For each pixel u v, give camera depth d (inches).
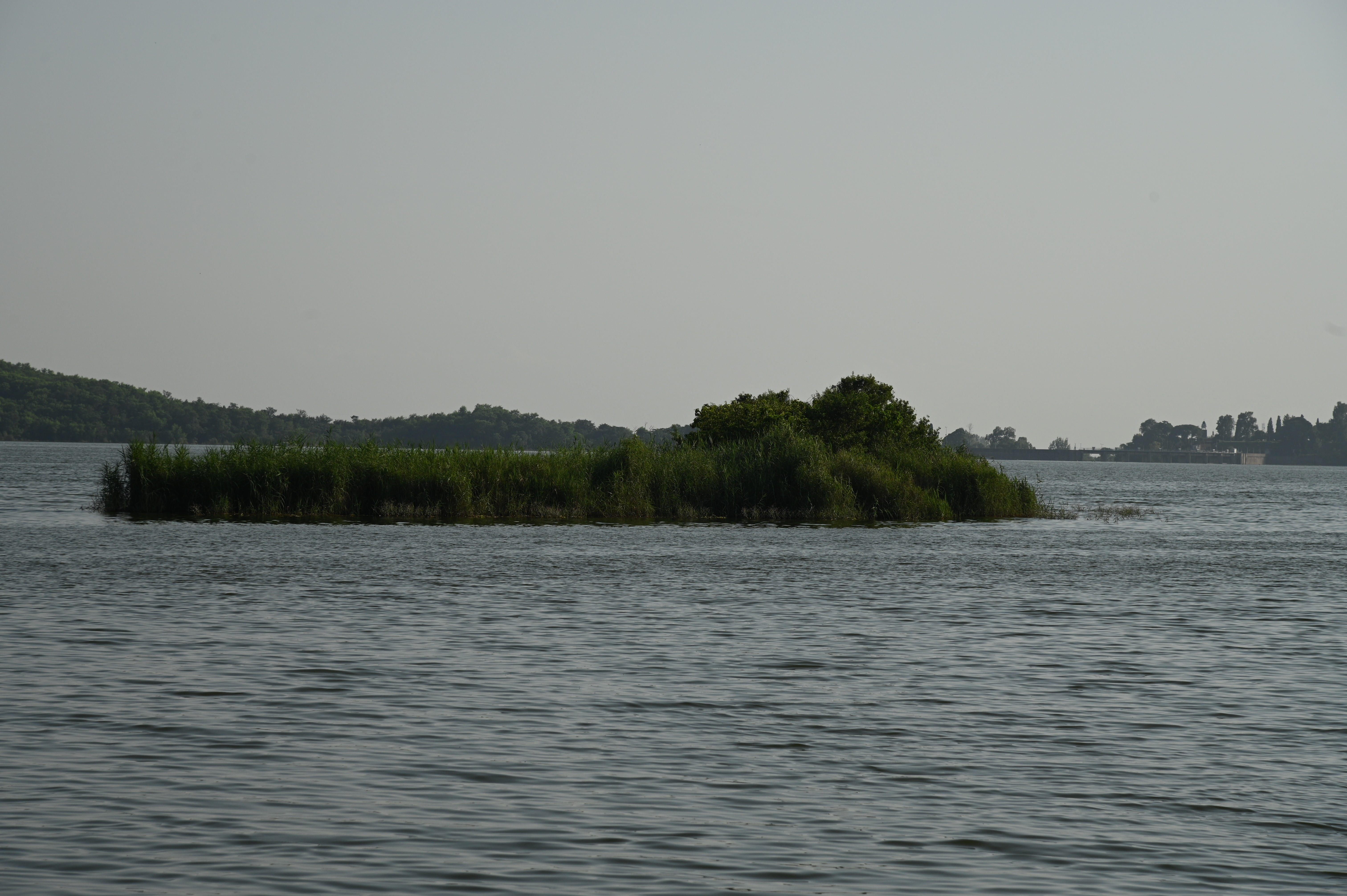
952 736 976.3
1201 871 692.1
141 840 714.2
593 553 2438.5
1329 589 2016.5
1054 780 859.4
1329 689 1170.6
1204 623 1601.9
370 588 1845.5
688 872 681.6
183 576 1951.3
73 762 864.3
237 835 725.3
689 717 1029.2
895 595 1862.7
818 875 680.4
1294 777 871.7
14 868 668.1
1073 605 1770.4
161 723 978.1
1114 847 728.3
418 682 1151.6
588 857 700.7
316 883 656.4
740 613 1646.2
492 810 777.6
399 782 831.7
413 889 650.8
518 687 1139.9
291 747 912.3
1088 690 1157.1
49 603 1638.8
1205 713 1063.6
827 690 1144.2
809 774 866.1
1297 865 703.7
